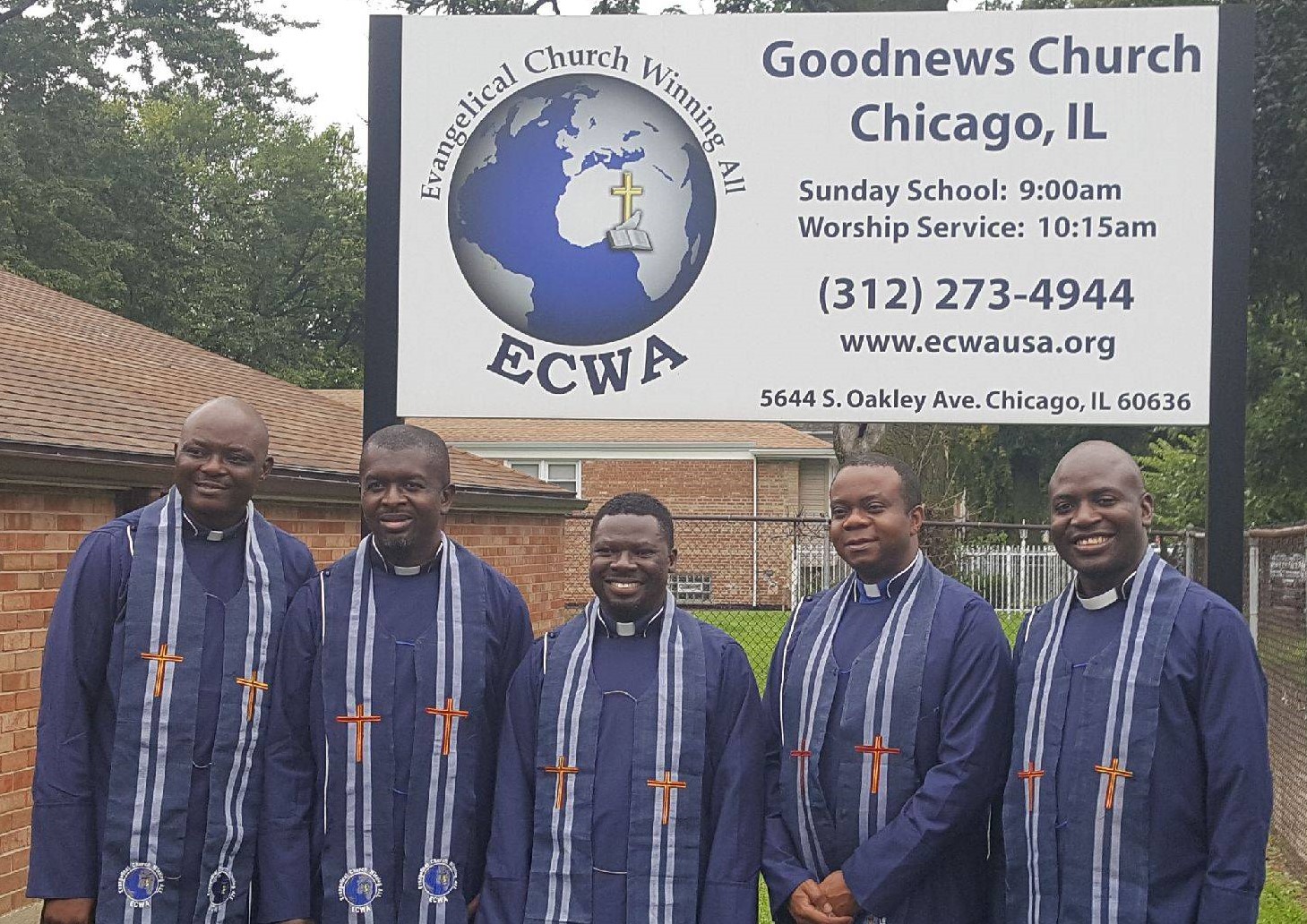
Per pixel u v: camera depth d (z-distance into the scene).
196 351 13.52
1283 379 15.45
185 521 4.10
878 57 5.81
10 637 6.31
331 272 41.22
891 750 3.81
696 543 22.62
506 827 3.88
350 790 3.90
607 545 3.95
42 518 6.57
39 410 7.09
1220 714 3.49
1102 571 3.70
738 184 5.89
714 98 5.89
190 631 3.98
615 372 5.95
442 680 3.97
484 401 5.98
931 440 15.02
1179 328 5.68
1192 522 15.45
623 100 5.93
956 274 5.79
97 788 3.95
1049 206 5.74
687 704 3.90
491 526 12.70
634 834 3.81
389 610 4.04
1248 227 5.64
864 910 3.71
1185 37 5.66
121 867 3.85
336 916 3.87
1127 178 5.70
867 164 5.82
